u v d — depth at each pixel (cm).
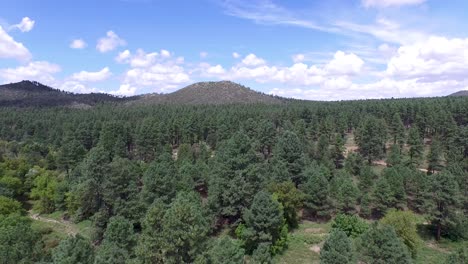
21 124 15450
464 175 6631
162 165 6359
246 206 5666
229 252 3388
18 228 4206
